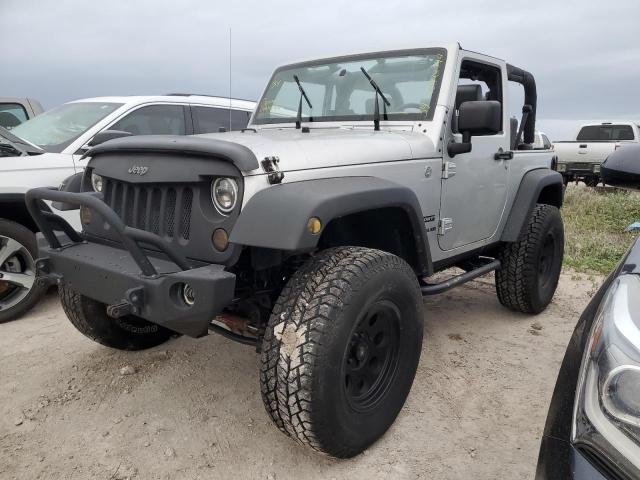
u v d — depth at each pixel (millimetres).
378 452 2439
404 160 2814
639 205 9422
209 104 5641
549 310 4402
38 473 2270
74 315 3100
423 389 3018
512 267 3953
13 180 3980
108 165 2551
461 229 3400
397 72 3346
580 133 15211
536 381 3146
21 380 3061
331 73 3602
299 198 2070
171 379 3090
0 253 3930
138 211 2428
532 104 4750
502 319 4176
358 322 2172
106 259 2369
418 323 2557
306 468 2328
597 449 1250
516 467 2355
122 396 2898
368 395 2414
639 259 1654
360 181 2416
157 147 2275
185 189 2270
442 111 3092
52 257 2531
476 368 3299
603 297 1633
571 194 11531
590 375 1343
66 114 5016
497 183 3713
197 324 2037
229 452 2434
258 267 2232
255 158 2139
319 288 2121
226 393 2945
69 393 2920
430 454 2434
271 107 3809
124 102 5008
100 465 2330
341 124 3408
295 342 2045
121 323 3246
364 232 2850
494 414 2781
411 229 2705
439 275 5227
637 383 1212
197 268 2115
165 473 2287
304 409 2049
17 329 3838
